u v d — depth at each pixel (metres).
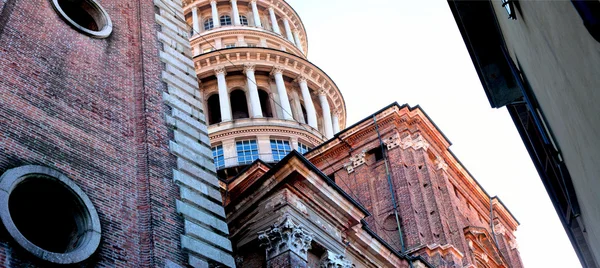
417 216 35.78
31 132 14.11
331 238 23.03
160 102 17.98
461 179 43.09
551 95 12.88
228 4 63.81
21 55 15.50
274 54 53.53
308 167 22.16
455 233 36.62
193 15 61.94
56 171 13.79
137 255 13.91
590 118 10.22
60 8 17.88
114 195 14.62
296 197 22.28
